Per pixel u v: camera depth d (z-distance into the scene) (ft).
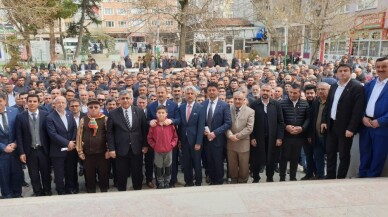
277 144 19.21
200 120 18.93
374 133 14.99
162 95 20.38
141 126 19.17
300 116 19.22
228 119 18.85
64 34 120.06
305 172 21.79
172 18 75.61
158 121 18.67
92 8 115.34
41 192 18.98
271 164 19.54
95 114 18.24
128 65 76.48
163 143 18.57
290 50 98.12
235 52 116.67
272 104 19.17
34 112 18.40
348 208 11.15
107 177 19.01
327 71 39.60
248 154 19.13
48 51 92.48
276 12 68.74
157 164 19.12
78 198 12.31
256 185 13.76
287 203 11.55
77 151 18.39
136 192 12.99
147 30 83.35
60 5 86.43
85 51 123.24
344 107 16.01
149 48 103.50
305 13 58.29
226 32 90.33
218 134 18.67
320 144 19.44
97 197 12.37
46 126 18.42
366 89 15.67
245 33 123.24
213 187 13.51
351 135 15.60
